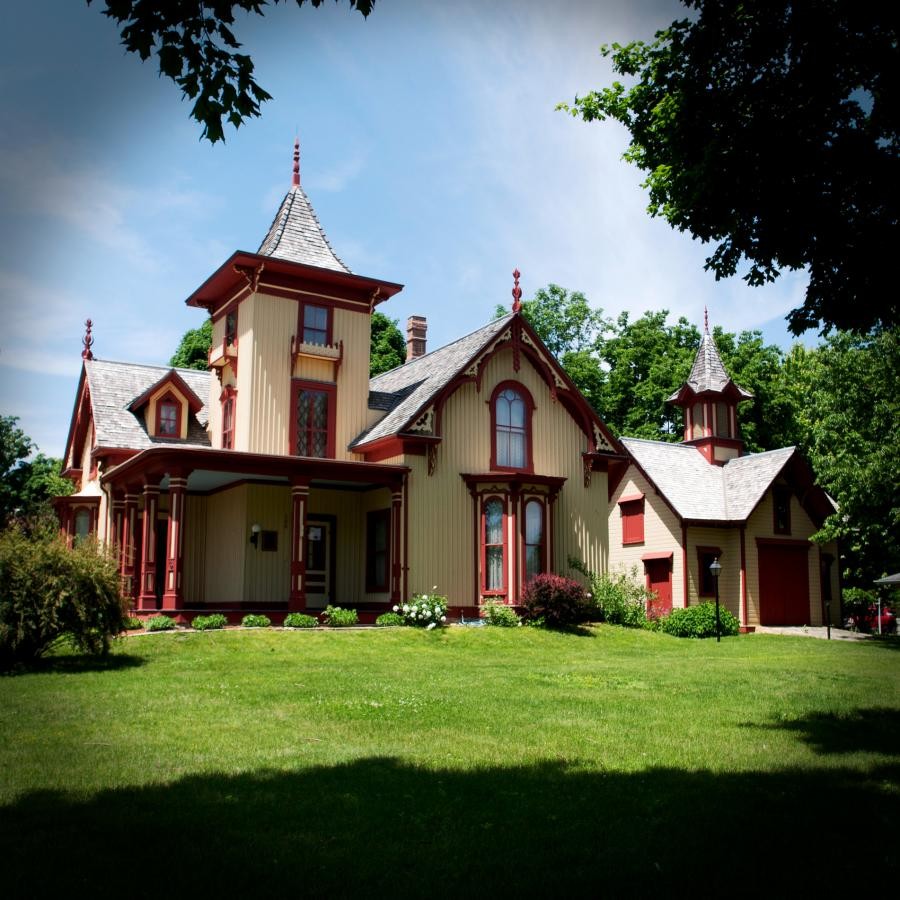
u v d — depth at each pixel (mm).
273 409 24531
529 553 25109
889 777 7816
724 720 10727
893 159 8797
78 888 5035
